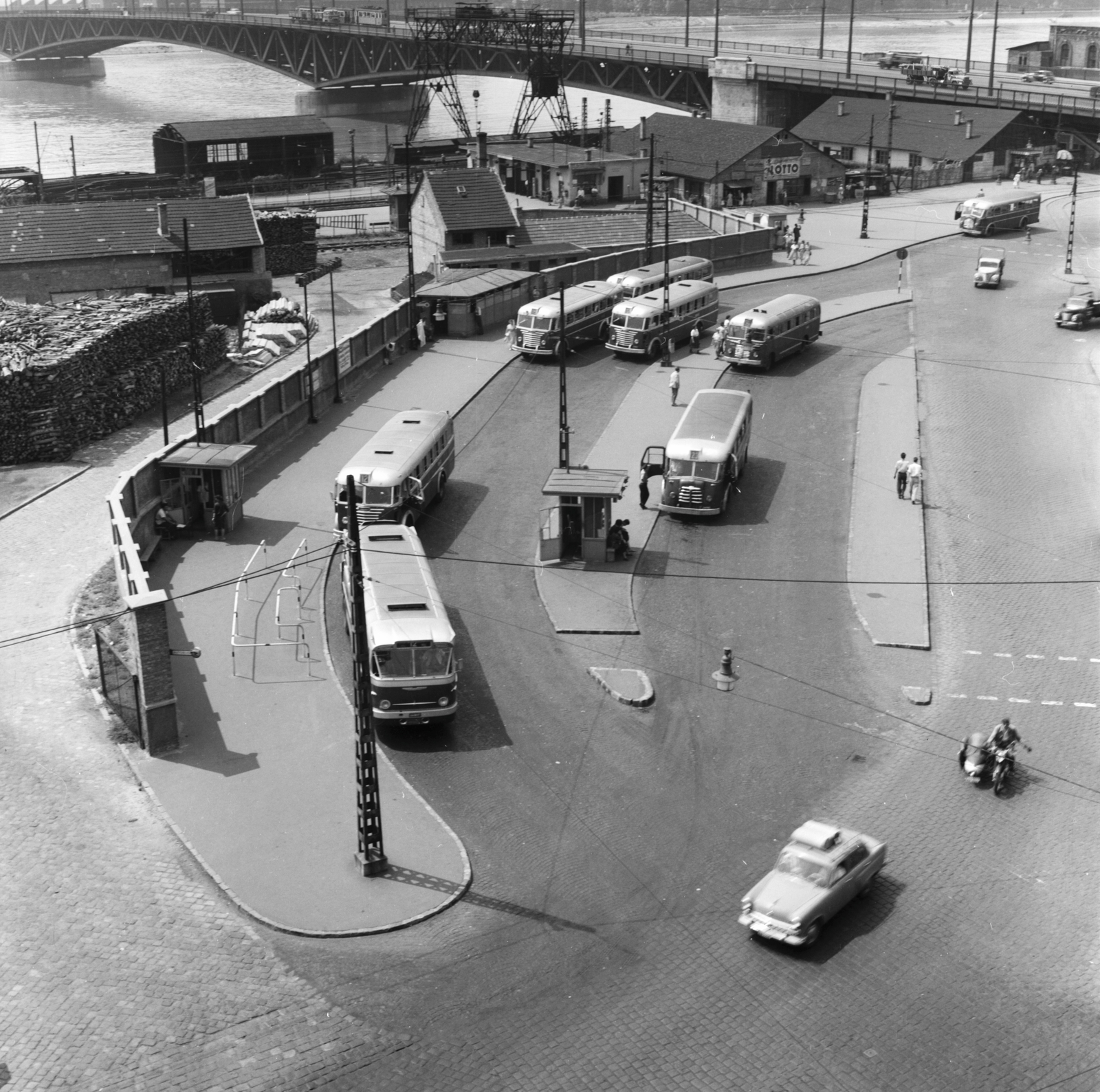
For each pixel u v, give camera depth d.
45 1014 30.45
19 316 74.69
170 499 56.12
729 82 178.62
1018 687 46.47
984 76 185.62
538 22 169.50
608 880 35.94
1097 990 31.77
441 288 86.69
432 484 58.66
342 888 35.16
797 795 40.09
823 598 52.69
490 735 42.88
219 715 43.16
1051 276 99.38
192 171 155.25
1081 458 66.25
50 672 45.16
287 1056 29.41
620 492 53.81
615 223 106.75
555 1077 28.89
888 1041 30.02
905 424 70.25
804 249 103.25
